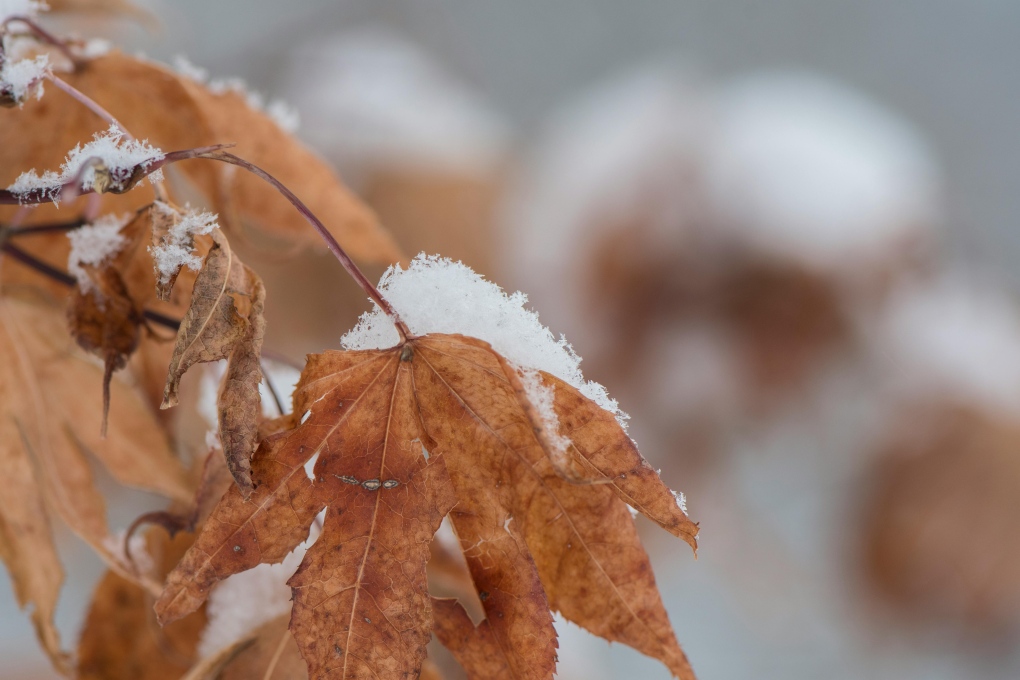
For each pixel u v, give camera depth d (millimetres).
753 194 1991
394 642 677
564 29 4660
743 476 2225
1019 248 3537
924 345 2100
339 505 680
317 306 1682
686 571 2299
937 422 2078
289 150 743
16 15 718
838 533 2234
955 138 4359
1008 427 2062
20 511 721
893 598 2154
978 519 2062
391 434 684
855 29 4609
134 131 735
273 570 713
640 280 2055
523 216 2172
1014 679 2098
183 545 723
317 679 675
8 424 721
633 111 2178
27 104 726
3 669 1658
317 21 2318
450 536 722
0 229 712
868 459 2164
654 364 2102
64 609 1615
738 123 2098
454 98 2287
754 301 2029
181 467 732
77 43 729
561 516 686
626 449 679
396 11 2535
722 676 2082
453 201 2092
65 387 727
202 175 742
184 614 676
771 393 2105
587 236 2088
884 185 2045
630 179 2061
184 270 705
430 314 690
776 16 4641
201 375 744
